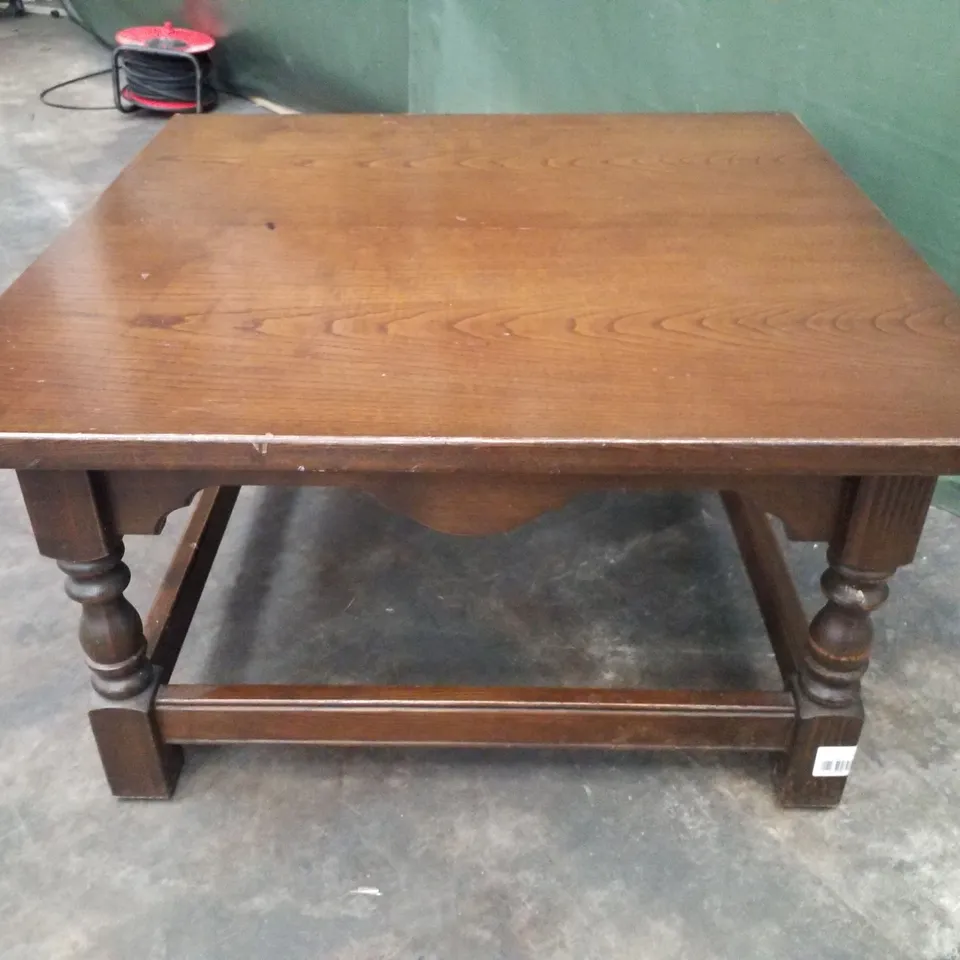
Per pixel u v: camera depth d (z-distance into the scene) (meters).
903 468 0.71
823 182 1.14
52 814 0.98
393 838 0.95
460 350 0.80
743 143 1.26
